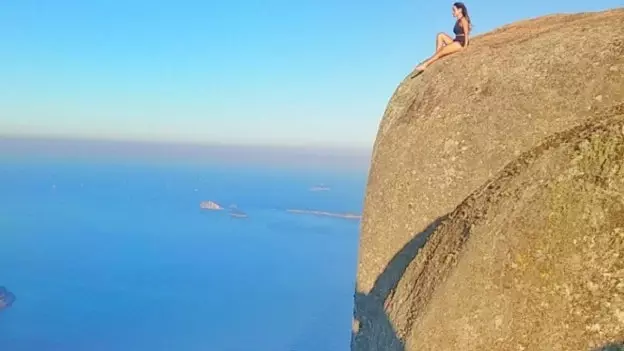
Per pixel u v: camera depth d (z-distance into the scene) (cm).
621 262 647
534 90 1062
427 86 1284
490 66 1170
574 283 668
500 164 1034
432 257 902
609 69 997
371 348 1030
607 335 628
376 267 1202
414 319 837
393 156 1251
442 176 1120
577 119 978
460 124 1130
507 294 709
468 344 721
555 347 655
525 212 742
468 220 862
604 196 687
